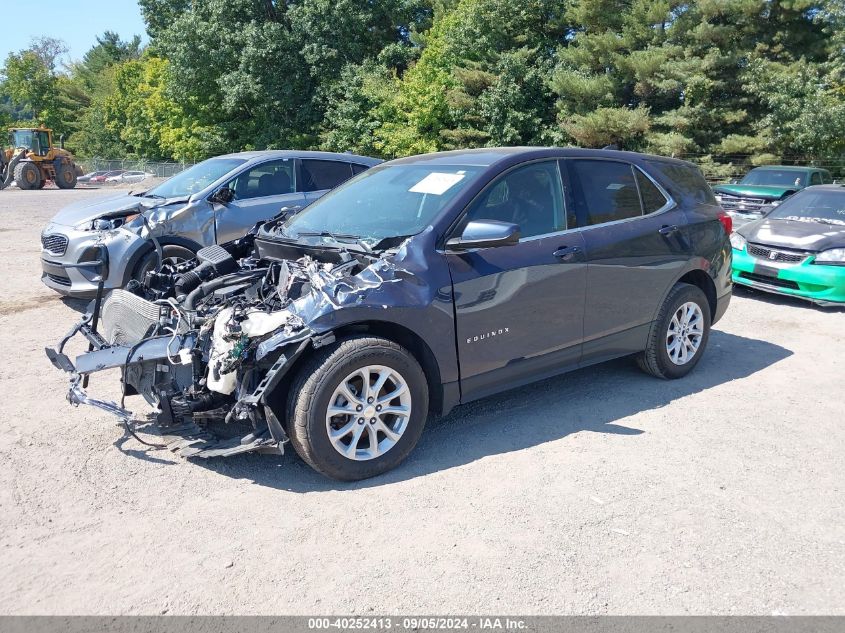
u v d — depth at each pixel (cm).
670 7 2602
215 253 491
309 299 377
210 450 389
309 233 459
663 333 545
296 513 358
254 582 302
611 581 305
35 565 312
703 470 409
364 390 386
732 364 618
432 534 339
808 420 489
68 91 7944
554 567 314
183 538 334
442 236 421
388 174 516
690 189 587
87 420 473
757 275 880
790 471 411
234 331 366
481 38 2928
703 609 288
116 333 445
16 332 693
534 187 474
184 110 4162
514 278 439
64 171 3609
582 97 2631
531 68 2792
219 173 841
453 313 414
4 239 1348
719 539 338
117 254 721
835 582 307
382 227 445
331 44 3434
